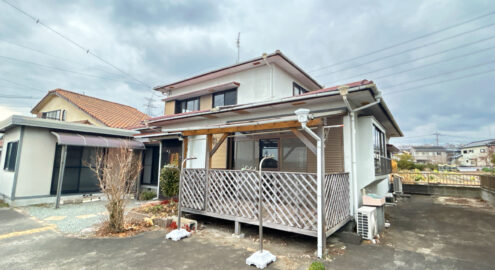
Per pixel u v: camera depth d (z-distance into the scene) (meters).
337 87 4.87
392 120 7.45
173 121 8.56
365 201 5.39
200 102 10.38
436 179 12.98
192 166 8.16
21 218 6.00
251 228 5.41
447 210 7.93
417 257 3.81
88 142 7.98
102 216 6.23
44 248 4.08
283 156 6.68
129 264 3.50
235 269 3.38
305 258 3.75
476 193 10.91
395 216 7.02
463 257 3.82
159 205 6.92
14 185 7.31
